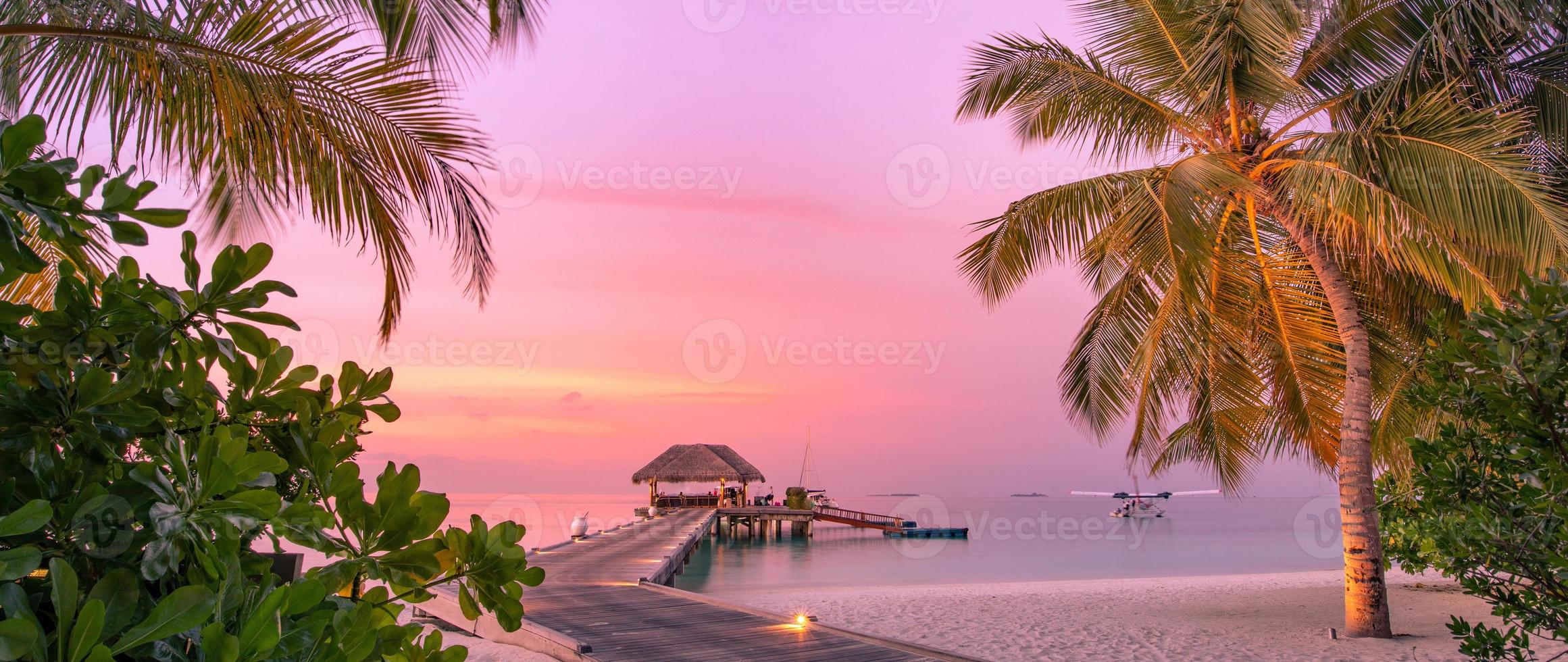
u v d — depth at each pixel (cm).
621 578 1167
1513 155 741
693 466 3847
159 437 79
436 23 498
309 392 104
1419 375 924
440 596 884
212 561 73
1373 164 816
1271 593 1451
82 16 382
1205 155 832
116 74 400
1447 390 260
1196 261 752
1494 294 716
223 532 74
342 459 108
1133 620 1132
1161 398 1061
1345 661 801
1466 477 254
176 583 79
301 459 95
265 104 439
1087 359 1097
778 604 1485
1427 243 750
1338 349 1016
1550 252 685
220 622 68
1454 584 1395
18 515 58
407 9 475
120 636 63
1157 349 998
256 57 432
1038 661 881
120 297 83
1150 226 889
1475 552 251
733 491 4450
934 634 1075
